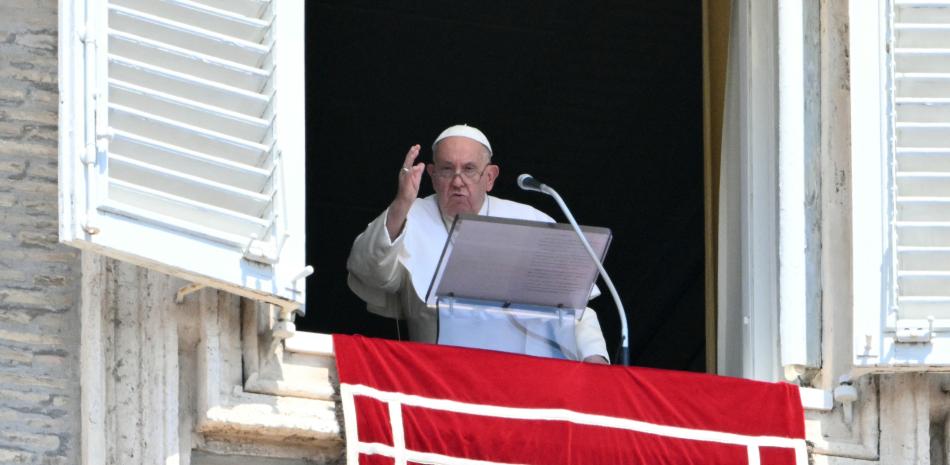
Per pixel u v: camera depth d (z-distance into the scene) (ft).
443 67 148.77
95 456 82.94
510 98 152.05
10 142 88.63
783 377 93.86
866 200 91.71
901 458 91.30
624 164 157.28
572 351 91.66
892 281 90.74
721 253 98.48
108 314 84.58
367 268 98.43
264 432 85.40
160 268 82.74
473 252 88.94
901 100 92.58
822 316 94.12
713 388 89.97
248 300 86.94
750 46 98.02
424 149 156.66
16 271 86.79
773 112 97.14
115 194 82.17
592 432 87.45
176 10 86.07
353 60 147.74
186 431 84.99
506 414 86.69
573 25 144.25
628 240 161.38
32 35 90.12
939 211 91.97
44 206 88.07
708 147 102.06
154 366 84.43
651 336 162.50
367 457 84.38
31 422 84.69
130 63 83.76
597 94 151.23
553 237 88.79
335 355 86.58
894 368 90.38
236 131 85.81
